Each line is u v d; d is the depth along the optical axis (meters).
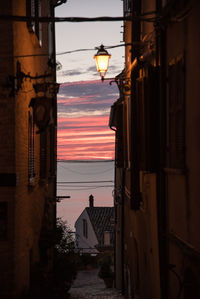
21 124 13.19
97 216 59.88
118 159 19.86
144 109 12.09
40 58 17.98
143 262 16.17
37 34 16.16
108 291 30.77
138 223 17.17
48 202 20.92
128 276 22.22
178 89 9.99
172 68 10.48
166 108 11.24
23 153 13.55
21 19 10.08
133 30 15.64
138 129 13.35
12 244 12.25
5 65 12.05
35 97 14.95
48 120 13.38
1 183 12.15
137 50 15.38
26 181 14.13
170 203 11.05
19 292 12.85
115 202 31.31
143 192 14.91
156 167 11.71
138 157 13.68
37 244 17.20
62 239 23.59
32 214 15.62
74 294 29.53
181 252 10.00
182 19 9.44
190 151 9.16
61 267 20.97
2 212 12.29
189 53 9.11
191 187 9.13
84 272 47.91
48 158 19.75
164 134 11.26
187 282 9.52
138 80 13.14
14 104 12.16
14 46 12.14
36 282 15.04
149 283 14.76
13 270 12.27
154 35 12.53
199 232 8.66
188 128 9.27
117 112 19.75
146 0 14.26
